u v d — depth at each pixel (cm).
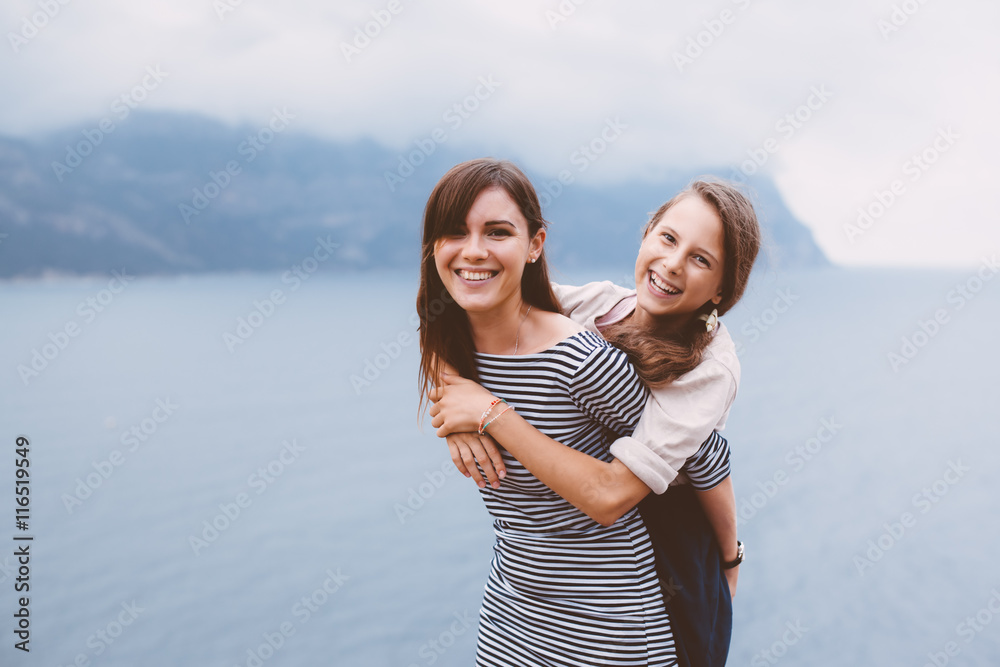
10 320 8656
